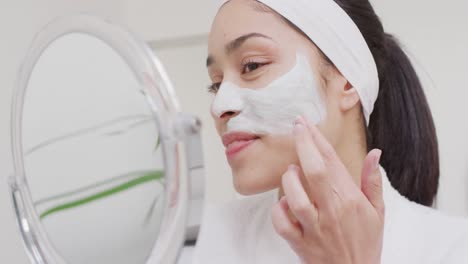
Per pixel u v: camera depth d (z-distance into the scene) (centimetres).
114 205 33
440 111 123
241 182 63
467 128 122
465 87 122
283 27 63
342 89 67
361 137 72
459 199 122
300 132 51
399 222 67
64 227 37
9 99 95
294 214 50
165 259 31
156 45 147
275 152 62
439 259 63
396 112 79
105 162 33
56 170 37
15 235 93
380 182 51
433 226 67
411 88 80
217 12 65
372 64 70
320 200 50
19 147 41
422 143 80
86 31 35
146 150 30
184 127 29
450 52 124
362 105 70
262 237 74
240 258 74
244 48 62
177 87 141
